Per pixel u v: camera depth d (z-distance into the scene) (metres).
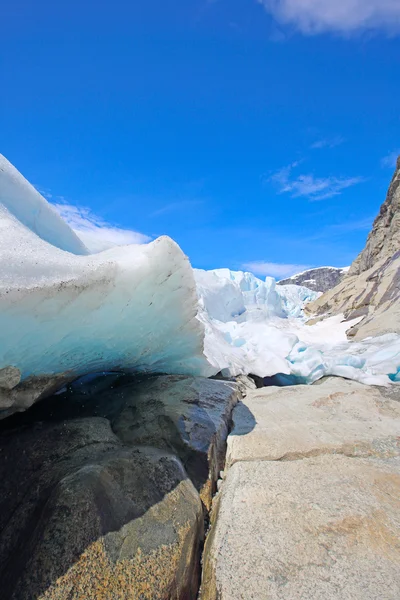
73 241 2.82
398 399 4.23
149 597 1.45
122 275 2.13
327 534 1.78
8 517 1.77
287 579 1.54
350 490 2.16
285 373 6.28
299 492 2.15
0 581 1.47
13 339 1.77
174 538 1.75
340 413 3.67
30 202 2.49
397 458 2.67
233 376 5.55
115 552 1.56
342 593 1.45
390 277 14.69
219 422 3.10
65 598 1.36
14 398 2.16
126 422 2.96
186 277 2.64
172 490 2.08
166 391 3.51
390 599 1.40
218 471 2.65
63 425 2.64
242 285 18.36
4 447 2.28
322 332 13.23
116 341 2.66
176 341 3.44
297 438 2.97
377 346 8.10
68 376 2.73
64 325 1.97
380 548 1.69
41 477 2.00
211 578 1.66
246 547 1.74
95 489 1.81
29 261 1.77
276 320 16.78
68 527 1.59
